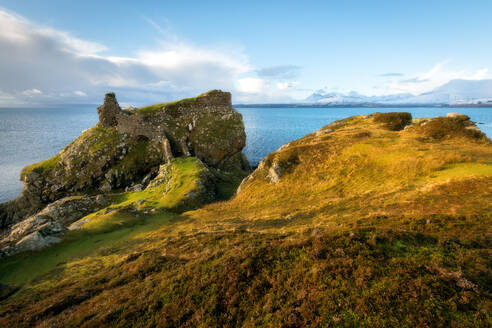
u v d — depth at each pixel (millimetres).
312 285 10164
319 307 9055
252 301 10367
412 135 46500
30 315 14273
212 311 10375
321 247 12406
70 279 20906
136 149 85125
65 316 13227
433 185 23328
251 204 41281
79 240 32656
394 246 11672
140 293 13172
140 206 48406
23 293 19891
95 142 84562
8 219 74625
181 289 12250
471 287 8570
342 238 12711
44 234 31781
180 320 10453
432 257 10609
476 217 14453
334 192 34031
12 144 178000
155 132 86750
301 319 8805
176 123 98125
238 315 9875
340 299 9102
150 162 83625
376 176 33375
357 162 38750
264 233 20406
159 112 97875
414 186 25844
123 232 35500
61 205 54969
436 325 7488
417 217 15789
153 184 65000
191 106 104500
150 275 16703
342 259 11148
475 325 7270
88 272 22047
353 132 55656
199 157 93562
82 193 76812
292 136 196625
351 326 8055
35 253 28531
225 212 40062
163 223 38906
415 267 9938
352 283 9719
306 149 48844
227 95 115750
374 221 16906
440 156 30891
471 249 11102
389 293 8859
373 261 10680
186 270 13938
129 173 80625
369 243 11938
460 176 23656
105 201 58688
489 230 12852
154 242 28250
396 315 8078
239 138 104625
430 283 9039
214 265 13414
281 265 12102
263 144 165750
